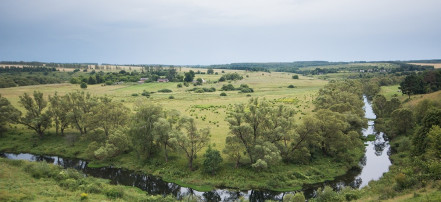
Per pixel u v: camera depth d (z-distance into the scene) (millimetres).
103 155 60281
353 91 131875
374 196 38875
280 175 53156
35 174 46750
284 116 63656
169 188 51594
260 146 52844
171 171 55750
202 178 52969
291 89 198000
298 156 59000
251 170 54844
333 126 60906
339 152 62656
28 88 178250
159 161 59844
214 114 106875
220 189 50094
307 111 110375
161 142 60344
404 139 66750
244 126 53781
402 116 74625
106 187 44312
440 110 52969
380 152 69188
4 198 34094
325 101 102250
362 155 66750
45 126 76188
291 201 38031
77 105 78000
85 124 70562
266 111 58562
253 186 50344
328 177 54125
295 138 57812
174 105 129500
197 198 45375
